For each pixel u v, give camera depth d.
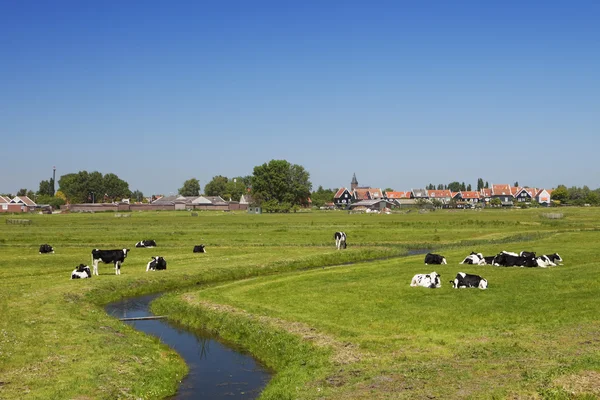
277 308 27.45
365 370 17.73
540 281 32.19
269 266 46.19
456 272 37.41
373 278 36.38
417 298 28.52
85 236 71.19
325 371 18.03
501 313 24.28
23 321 24.92
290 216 143.62
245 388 18.83
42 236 70.94
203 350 23.47
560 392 14.28
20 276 39.56
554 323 22.12
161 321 28.86
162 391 17.92
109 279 37.94
